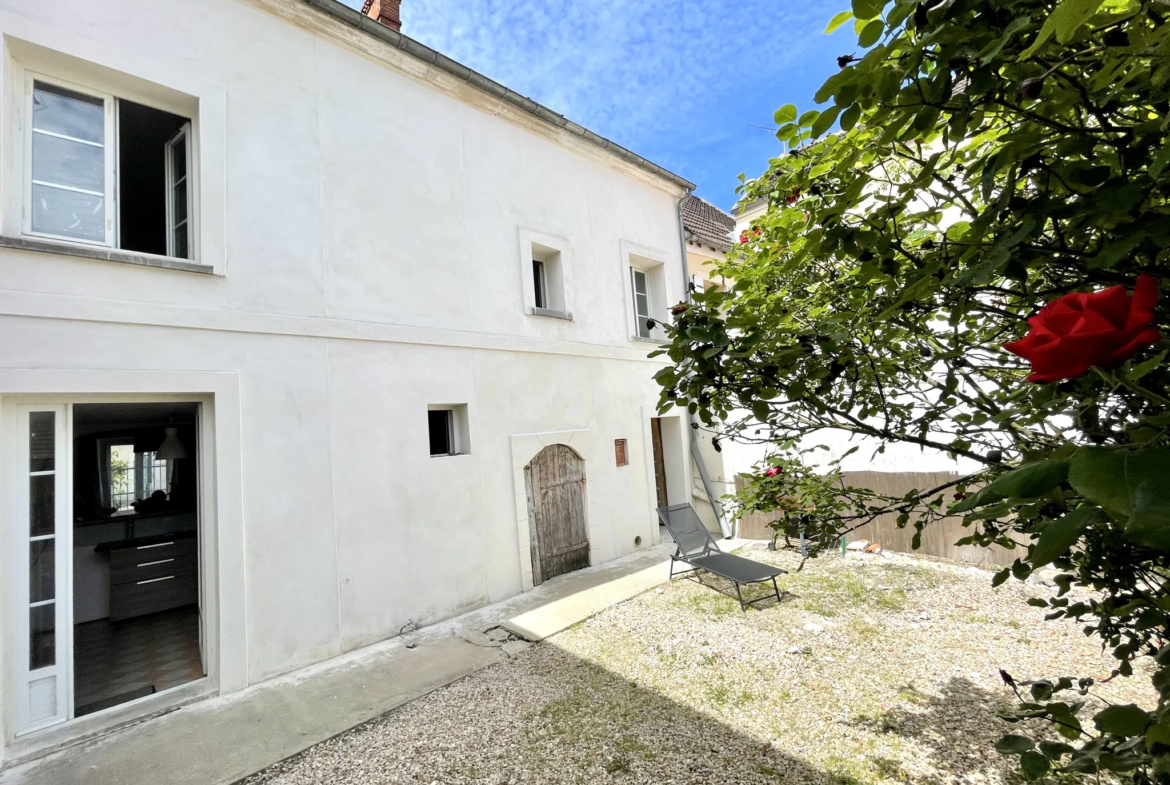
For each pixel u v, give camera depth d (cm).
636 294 958
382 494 538
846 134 147
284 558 468
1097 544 116
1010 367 161
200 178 454
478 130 679
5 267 370
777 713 355
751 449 852
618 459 838
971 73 92
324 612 486
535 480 695
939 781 280
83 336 393
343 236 537
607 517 789
